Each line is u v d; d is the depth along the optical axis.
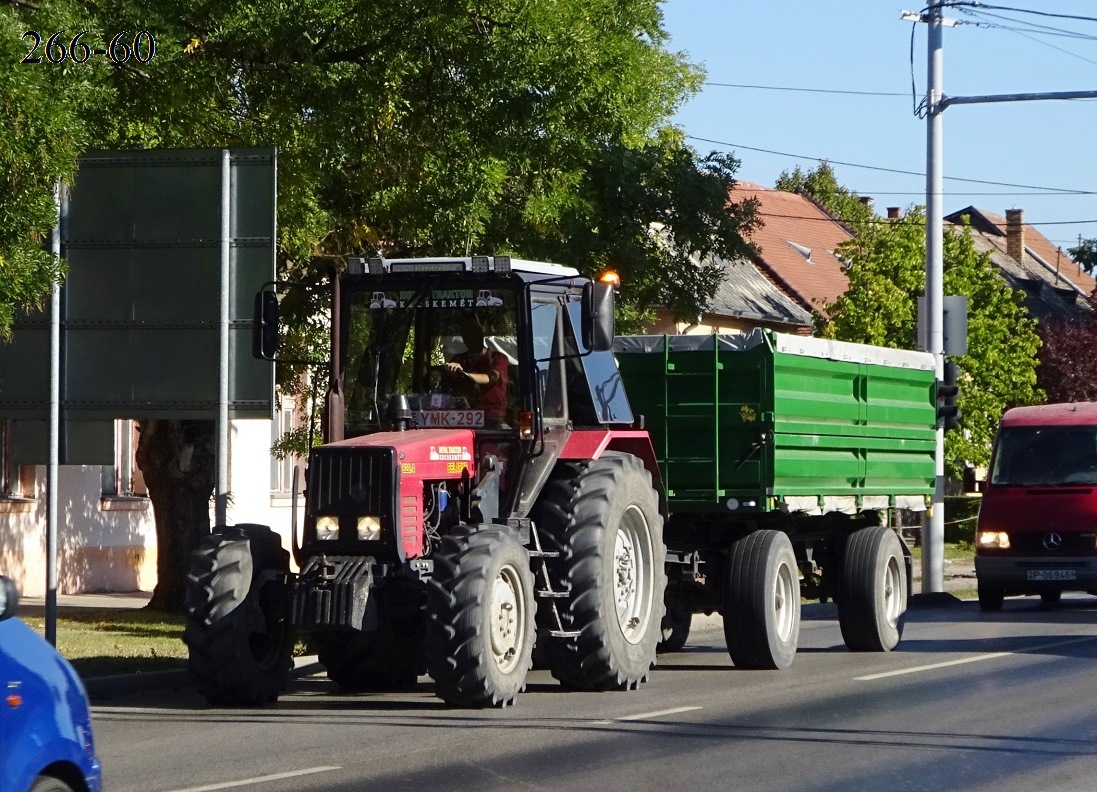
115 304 13.92
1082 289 84.38
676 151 22.92
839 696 12.70
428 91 18.23
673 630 16.88
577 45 18.00
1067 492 23.03
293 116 17.53
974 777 9.12
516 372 12.70
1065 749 10.11
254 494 28.72
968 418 37.88
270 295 12.98
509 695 11.70
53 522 13.81
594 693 12.86
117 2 15.50
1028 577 22.94
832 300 52.00
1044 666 14.98
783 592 15.03
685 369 14.77
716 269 23.75
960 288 38.53
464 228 18.55
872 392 16.73
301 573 11.73
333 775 8.96
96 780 6.22
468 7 17.36
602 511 12.59
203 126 17.59
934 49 25.05
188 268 13.82
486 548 11.55
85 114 15.06
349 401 13.00
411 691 13.25
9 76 11.98
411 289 12.98
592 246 21.25
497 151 18.31
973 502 43.84
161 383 13.84
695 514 15.25
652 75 22.80
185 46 16.58
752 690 13.10
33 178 12.34
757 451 14.55
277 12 16.52
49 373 13.94
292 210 17.89
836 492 15.92
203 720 11.32
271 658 12.15
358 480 11.73
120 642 16.06
